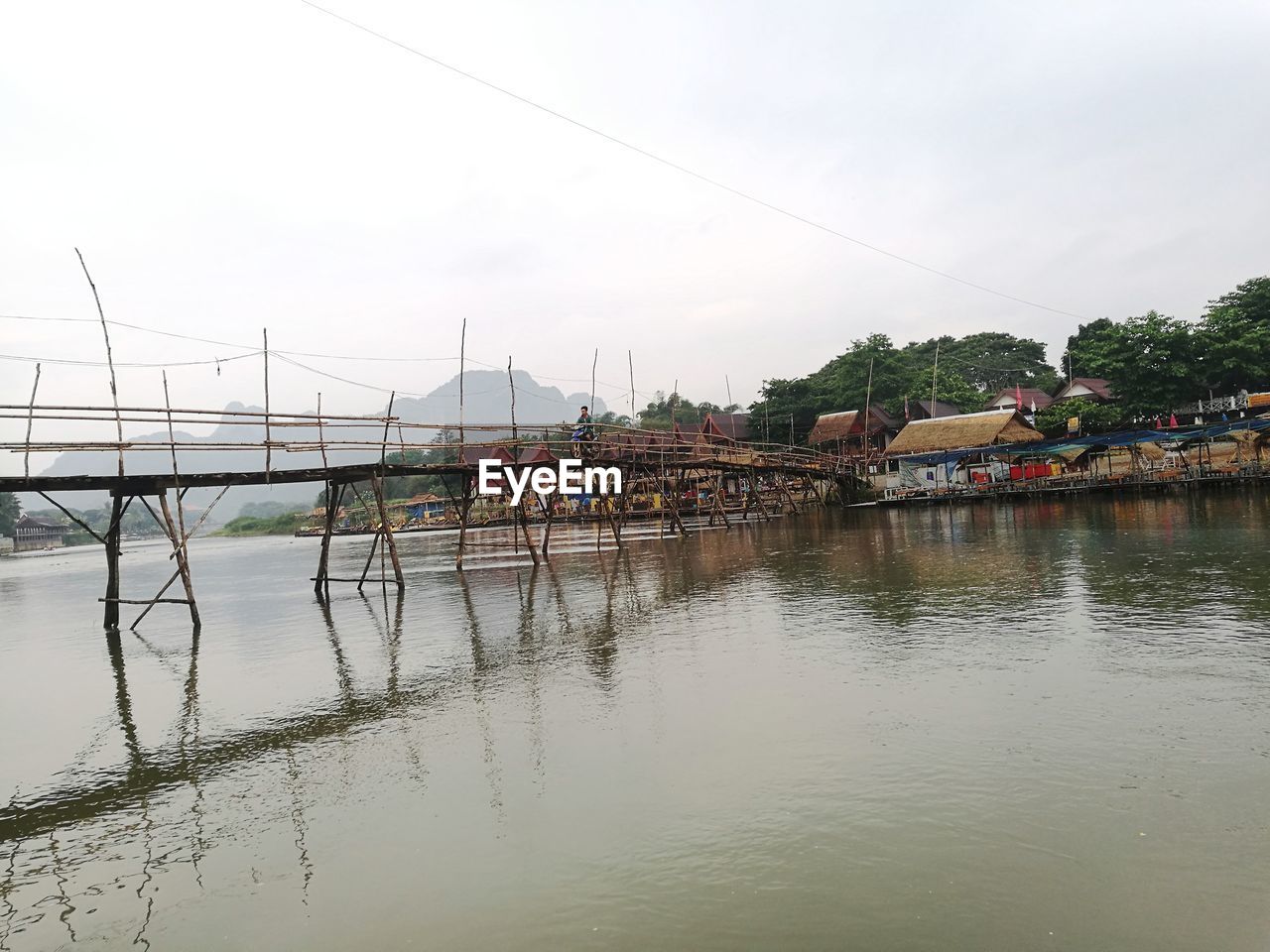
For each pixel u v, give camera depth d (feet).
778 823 20.26
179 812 24.70
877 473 200.95
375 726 31.63
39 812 25.62
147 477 60.64
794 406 237.04
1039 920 15.55
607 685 34.45
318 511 315.17
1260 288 179.22
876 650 37.35
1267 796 19.86
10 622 76.02
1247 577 49.21
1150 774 21.56
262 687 40.22
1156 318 175.94
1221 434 139.13
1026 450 158.20
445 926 17.01
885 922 15.79
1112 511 114.11
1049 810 19.90
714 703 30.55
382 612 63.16
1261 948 14.32
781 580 63.87
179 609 76.28
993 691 29.53
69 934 18.06
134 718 36.40
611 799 22.45
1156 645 34.40
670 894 17.40
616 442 103.04
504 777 24.80
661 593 61.16
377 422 73.05
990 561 66.39
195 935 17.62
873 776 22.58
